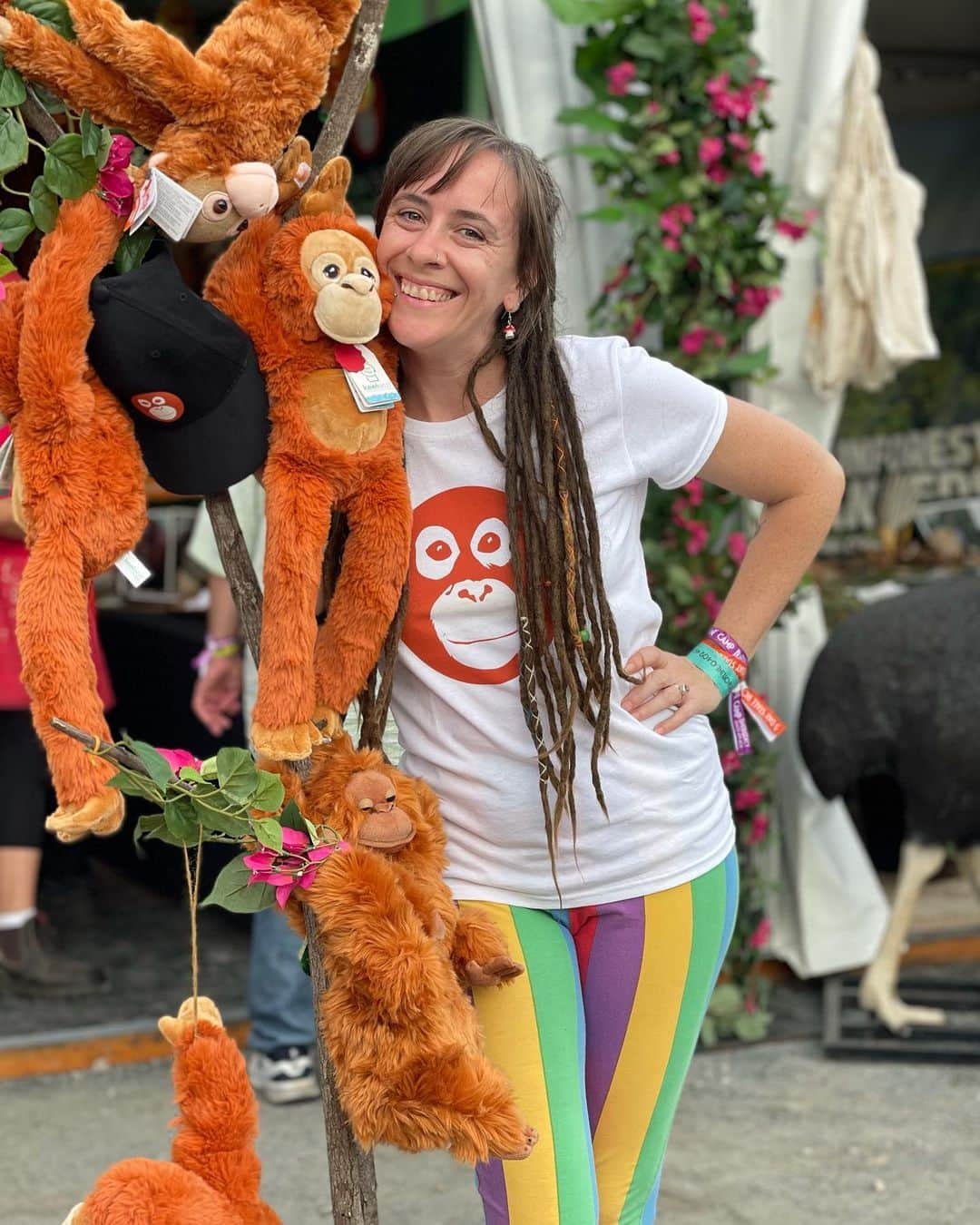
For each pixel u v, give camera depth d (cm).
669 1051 203
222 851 500
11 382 158
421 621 190
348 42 239
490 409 190
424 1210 323
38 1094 382
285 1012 376
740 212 392
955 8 633
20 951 437
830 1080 392
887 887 525
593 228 412
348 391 167
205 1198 168
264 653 167
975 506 731
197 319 160
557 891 195
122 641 564
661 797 198
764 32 414
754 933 419
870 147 416
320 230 166
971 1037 407
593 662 190
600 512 194
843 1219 314
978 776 402
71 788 154
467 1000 180
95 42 153
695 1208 318
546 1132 188
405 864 180
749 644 212
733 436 201
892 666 408
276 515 166
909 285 424
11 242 156
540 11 402
